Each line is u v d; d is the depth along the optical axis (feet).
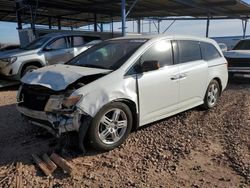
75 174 12.07
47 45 33.81
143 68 15.17
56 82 13.71
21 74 31.27
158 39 17.04
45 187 11.23
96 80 13.87
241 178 11.88
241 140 15.57
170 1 53.36
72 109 12.79
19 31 50.44
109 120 14.02
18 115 19.95
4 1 56.49
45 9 64.64
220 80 22.06
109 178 11.87
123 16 42.16
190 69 18.48
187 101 18.70
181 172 12.37
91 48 18.65
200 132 16.81
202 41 20.66
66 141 14.06
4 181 11.60
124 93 14.38
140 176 12.05
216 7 63.10
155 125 17.84
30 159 13.38
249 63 32.71
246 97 25.85
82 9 63.21
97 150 14.03
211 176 12.05
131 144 15.03
